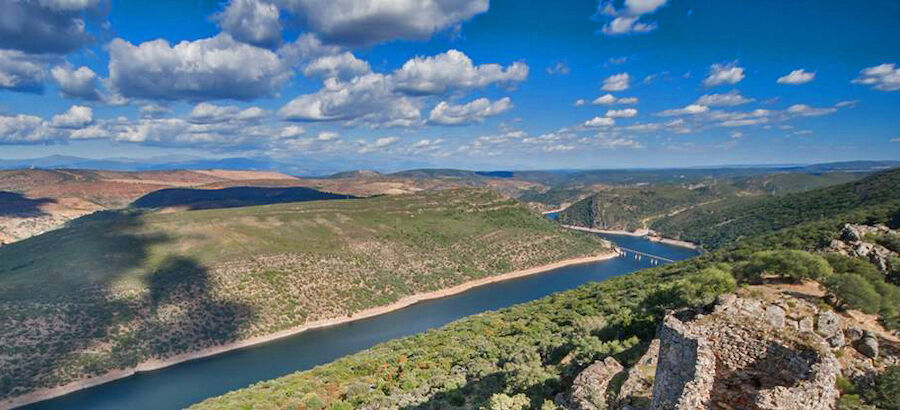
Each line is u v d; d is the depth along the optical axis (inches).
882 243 2396.7
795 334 833.5
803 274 1876.2
